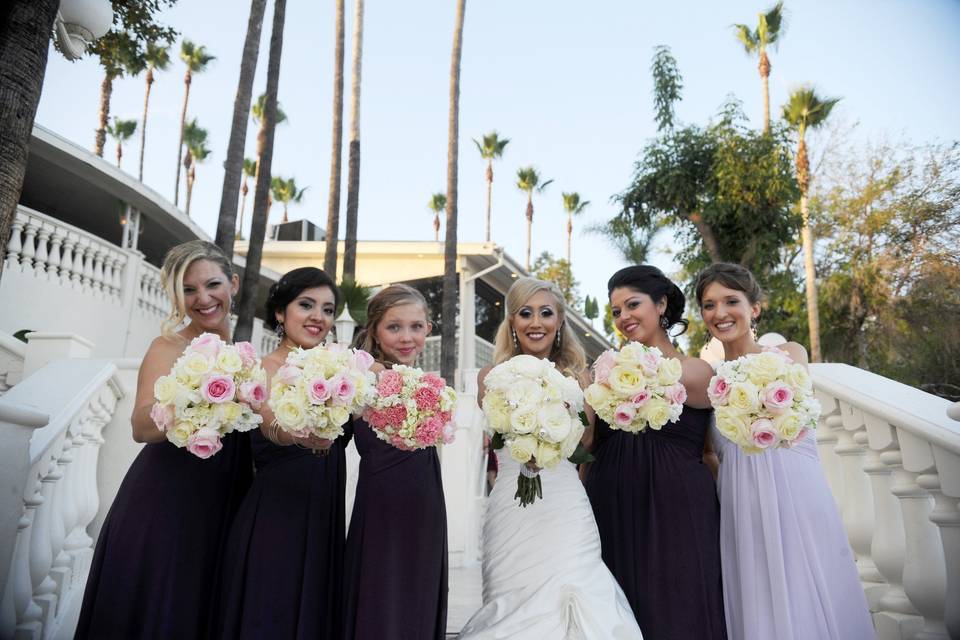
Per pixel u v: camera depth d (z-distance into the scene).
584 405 2.90
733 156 14.48
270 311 2.83
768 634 2.43
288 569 2.35
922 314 19.53
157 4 7.59
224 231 9.54
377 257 16.59
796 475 2.56
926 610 2.66
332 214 13.30
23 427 2.39
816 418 2.37
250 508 2.41
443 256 16.23
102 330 9.20
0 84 2.66
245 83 9.97
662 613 2.52
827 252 21.62
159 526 2.31
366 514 2.46
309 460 2.48
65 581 3.18
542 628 2.38
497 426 2.46
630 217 16.12
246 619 2.27
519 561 2.62
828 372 3.38
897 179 20.48
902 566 2.85
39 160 10.25
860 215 20.94
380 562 2.39
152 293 10.61
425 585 2.42
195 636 2.32
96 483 3.91
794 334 20.75
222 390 2.14
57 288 8.51
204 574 2.38
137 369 4.25
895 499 2.94
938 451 2.56
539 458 2.37
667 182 14.90
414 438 2.35
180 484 2.37
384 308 2.84
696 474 2.69
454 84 14.51
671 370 2.49
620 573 2.71
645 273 3.04
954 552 2.54
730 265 3.01
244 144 9.90
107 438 4.13
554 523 2.64
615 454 2.84
